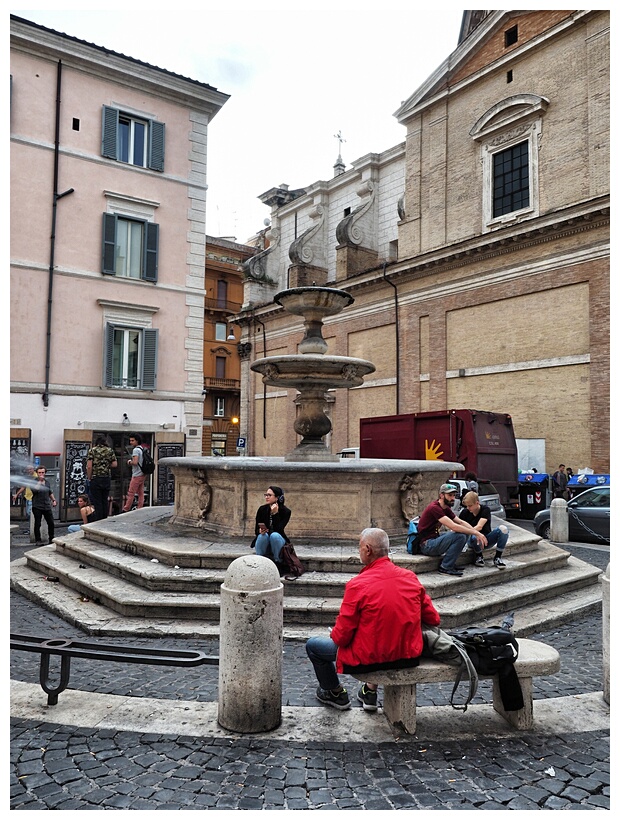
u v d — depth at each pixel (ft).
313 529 26.91
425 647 13.60
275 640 13.58
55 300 64.03
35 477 44.01
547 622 22.89
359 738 13.11
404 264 84.12
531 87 71.87
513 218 72.84
